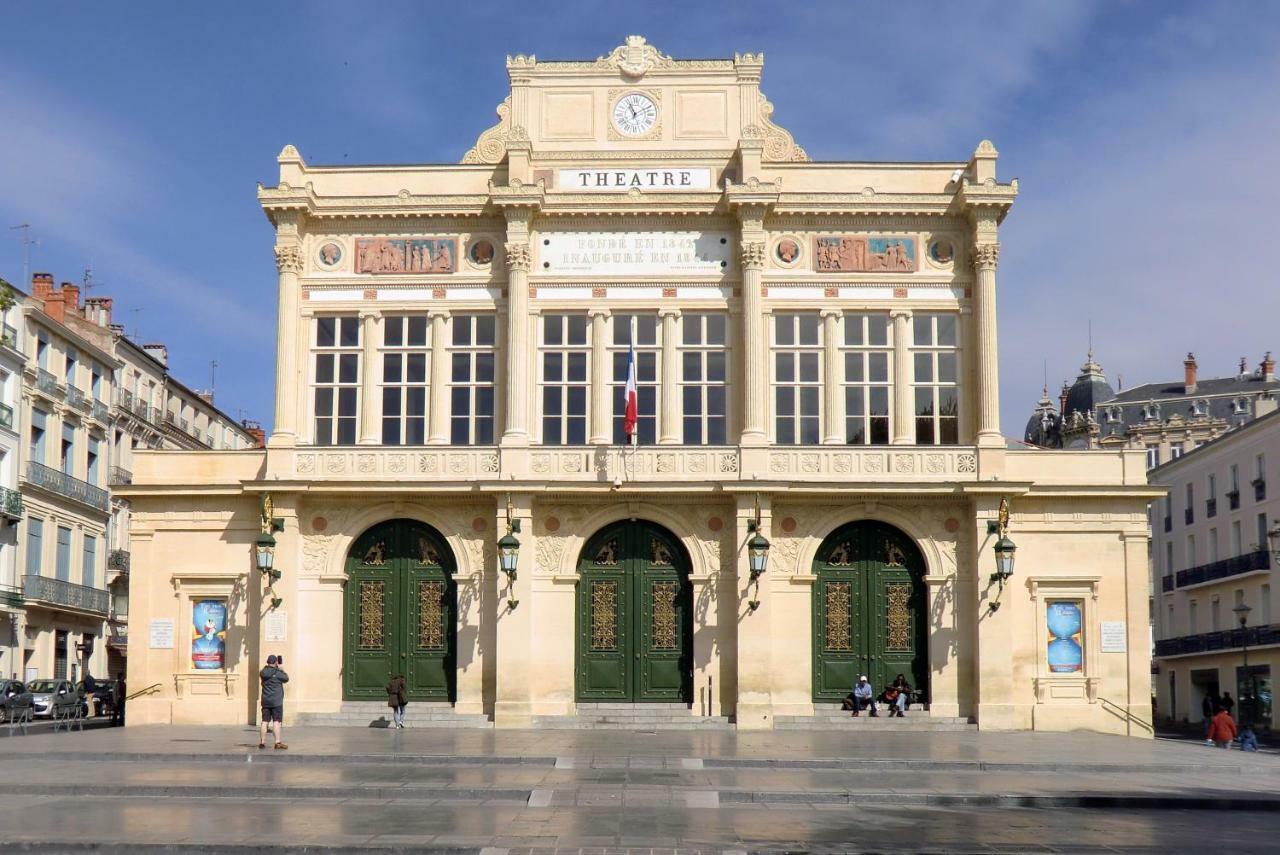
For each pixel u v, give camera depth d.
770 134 45.59
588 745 33.28
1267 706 61.84
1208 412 115.88
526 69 45.72
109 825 20.58
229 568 43.19
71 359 65.31
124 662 72.38
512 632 41.62
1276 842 19.95
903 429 44.09
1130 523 42.94
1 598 57.38
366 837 19.38
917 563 43.28
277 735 31.53
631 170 45.19
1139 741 38.69
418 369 44.75
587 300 44.44
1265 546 62.97
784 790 24.56
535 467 42.56
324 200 44.75
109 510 69.06
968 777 28.03
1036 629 42.56
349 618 43.22
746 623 41.47
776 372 44.47
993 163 44.19
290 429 43.69
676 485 41.91
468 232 45.09
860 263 44.69
